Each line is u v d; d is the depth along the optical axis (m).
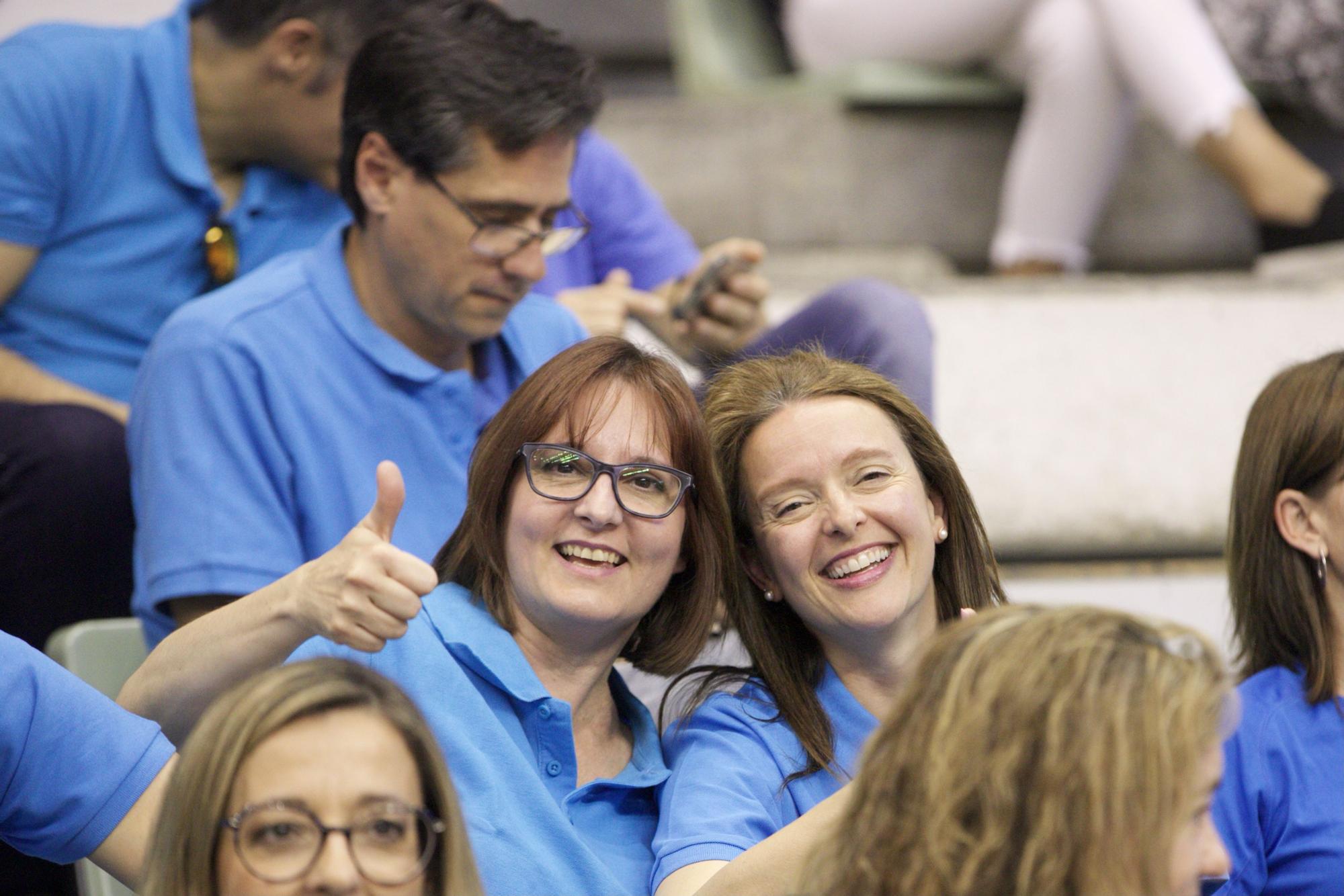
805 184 15.59
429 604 6.36
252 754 4.21
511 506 6.26
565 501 6.12
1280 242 14.92
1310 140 15.12
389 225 7.56
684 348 9.80
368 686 4.36
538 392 6.26
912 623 6.68
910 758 4.21
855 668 6.73
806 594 6.55
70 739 5.45
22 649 5.52
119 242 8.72
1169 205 16.12
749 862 5.48
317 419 7.52
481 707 6.12
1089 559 11.61
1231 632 7.53
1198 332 12.90
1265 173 13.59
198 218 8.84
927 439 6.80
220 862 4.17
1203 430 12.10
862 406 6.73
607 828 6.32
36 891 7.96
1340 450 6.77
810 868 4.52
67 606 8.00
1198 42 13.82
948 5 15.11
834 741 6.57
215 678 5.76
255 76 8.68
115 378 8.79
